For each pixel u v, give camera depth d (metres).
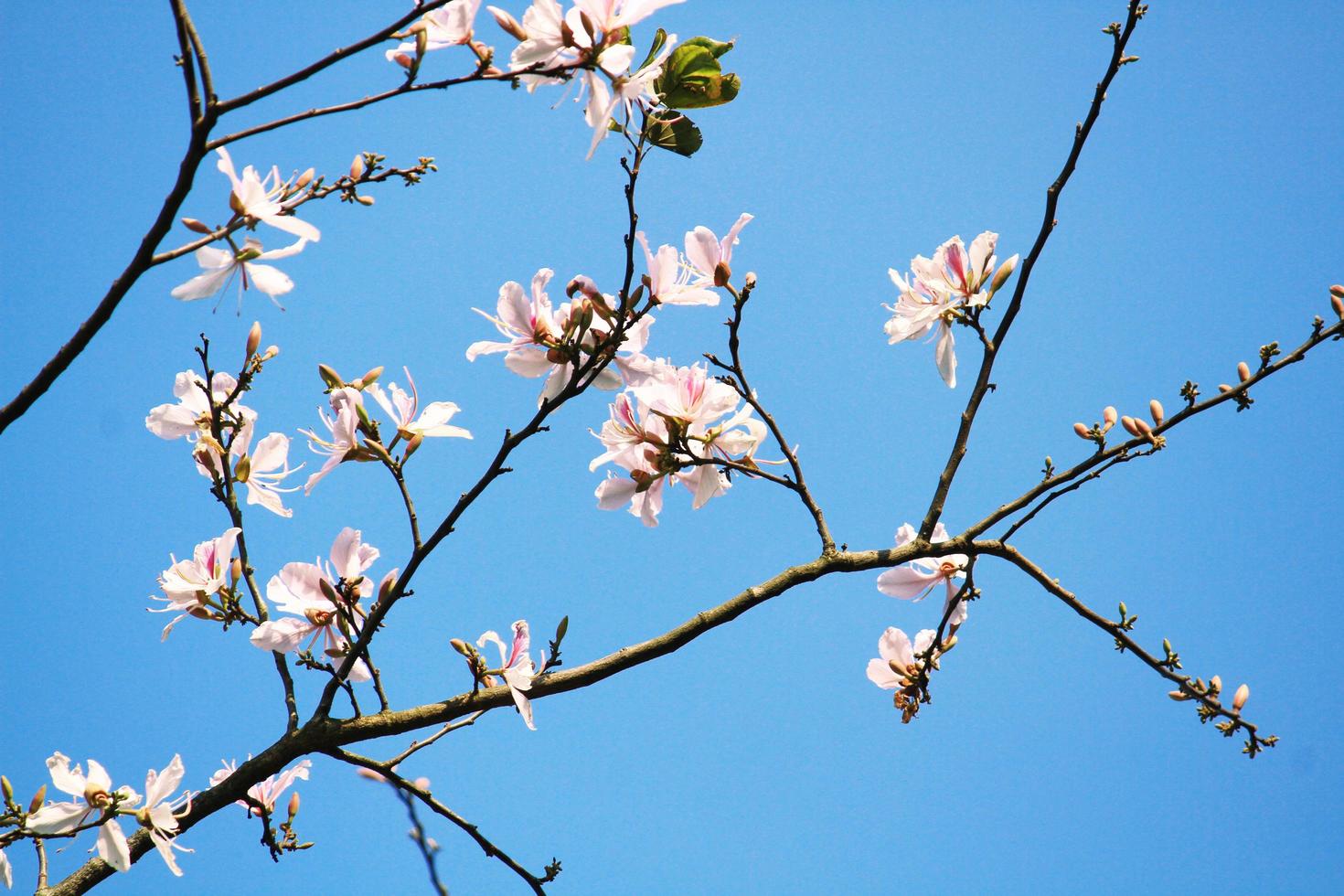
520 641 2.16
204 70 1.96
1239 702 2.20
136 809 2.09
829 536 2.18
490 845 2.15
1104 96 2.17
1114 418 2.20
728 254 2.16
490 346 2.15
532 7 2.04
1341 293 2.20
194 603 2.19
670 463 2.18
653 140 2.11
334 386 2.14
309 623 2.16
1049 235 2.20
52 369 1.99
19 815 2.07
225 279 2.03
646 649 2.14
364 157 2.06
